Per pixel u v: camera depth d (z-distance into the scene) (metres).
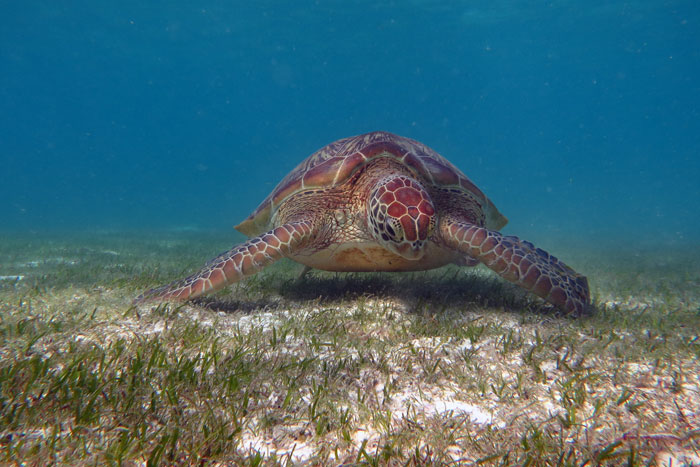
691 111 24.83
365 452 0.47
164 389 0.56
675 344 0.77
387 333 0.80
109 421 0.52
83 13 10.35
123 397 0.55
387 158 1.09
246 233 1.48
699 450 0.49
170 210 13.58
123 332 0.76
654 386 0.62
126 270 1.47
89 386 0.56
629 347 0.75
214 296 1.04
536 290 0.90
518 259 0.91
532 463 0.46
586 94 24.12
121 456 0.45
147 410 0.53
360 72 21.03
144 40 13.36
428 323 0.84
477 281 1.24
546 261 0.97
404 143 1.22
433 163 1.18
